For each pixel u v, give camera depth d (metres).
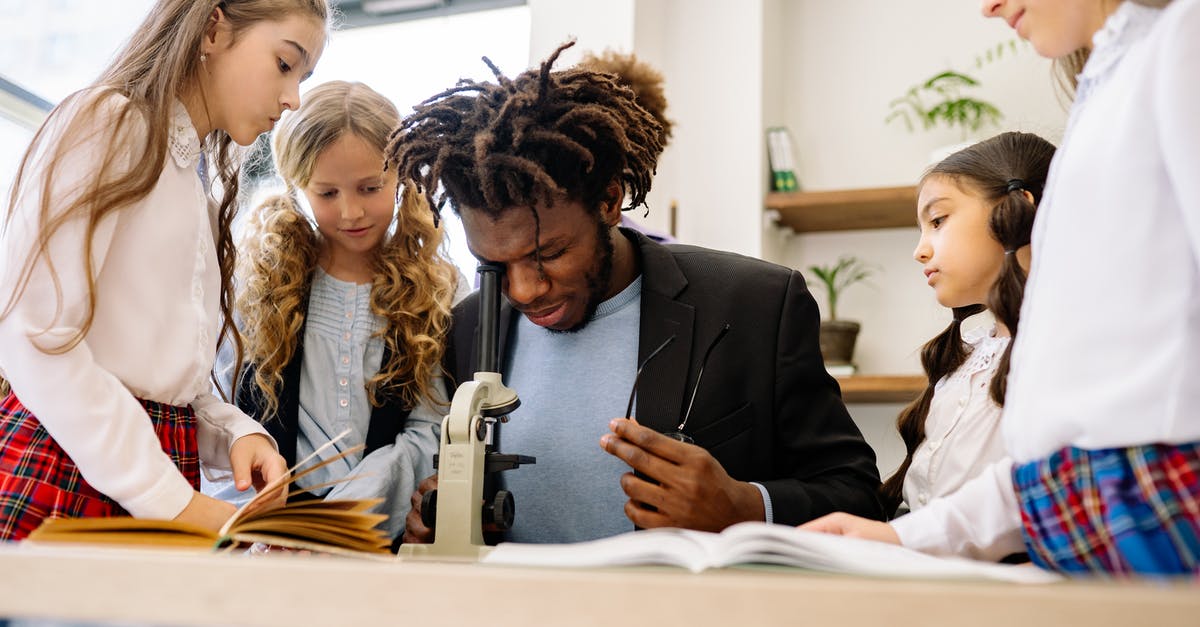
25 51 2.23
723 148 2.99
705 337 1.27
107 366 1.11
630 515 1.04
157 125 1.15
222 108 1.27
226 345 1.62
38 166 1.07
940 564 0.70
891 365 3.02
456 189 1.11
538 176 1.06
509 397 1.05
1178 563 0.70
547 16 2.93
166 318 1.17
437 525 0.98
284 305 1.57
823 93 3.21
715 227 2.94
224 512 1.06
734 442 1.23
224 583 0.56
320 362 1.57
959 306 1.46
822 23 3.26
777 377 1.26
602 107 1.15
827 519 0.95
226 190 1.43
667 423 1.22
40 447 1.09
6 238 1.05
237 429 1.26
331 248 1.68
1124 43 0.80
